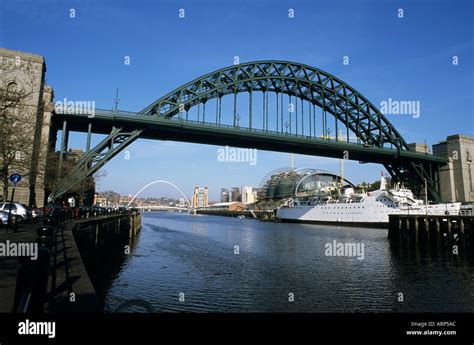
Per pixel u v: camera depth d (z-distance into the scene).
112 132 54.12
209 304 18.64
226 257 35.78
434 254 37.88
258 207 189.75
